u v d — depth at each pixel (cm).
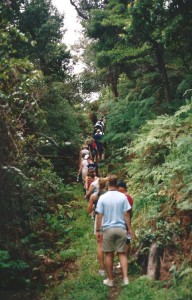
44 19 1705
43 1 1689
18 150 720
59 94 1709
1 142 674
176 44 1288
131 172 1074
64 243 859
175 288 564
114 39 1714
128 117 1584
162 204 788
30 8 1617
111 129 1653
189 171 777
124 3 1547
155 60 1575
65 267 723
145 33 1303
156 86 1605
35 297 608
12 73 780
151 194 834
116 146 1680
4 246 641
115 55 1555
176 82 1565
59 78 2030
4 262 615
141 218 804
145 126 1249
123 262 624
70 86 2142
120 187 728
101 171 1525
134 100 1703
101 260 670
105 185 750
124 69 2017
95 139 1761
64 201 1159
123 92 2019
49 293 616
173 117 1047
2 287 600
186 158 810
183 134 970
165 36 1194
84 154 1379
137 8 1199
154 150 1041
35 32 1686
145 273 668
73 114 1783
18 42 1497
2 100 723
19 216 727
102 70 2062
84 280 650
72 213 1048
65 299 582
